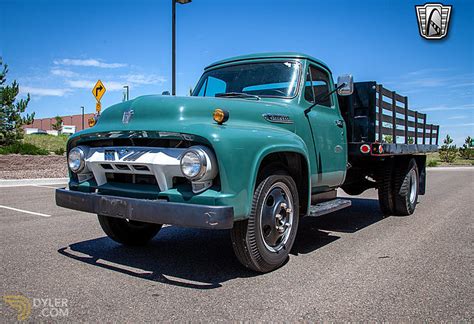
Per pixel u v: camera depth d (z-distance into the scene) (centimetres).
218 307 315
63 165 1584
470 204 876
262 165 383
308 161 432
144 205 345
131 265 420
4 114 1819
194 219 323
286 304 321
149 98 387
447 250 488
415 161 761
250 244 365
